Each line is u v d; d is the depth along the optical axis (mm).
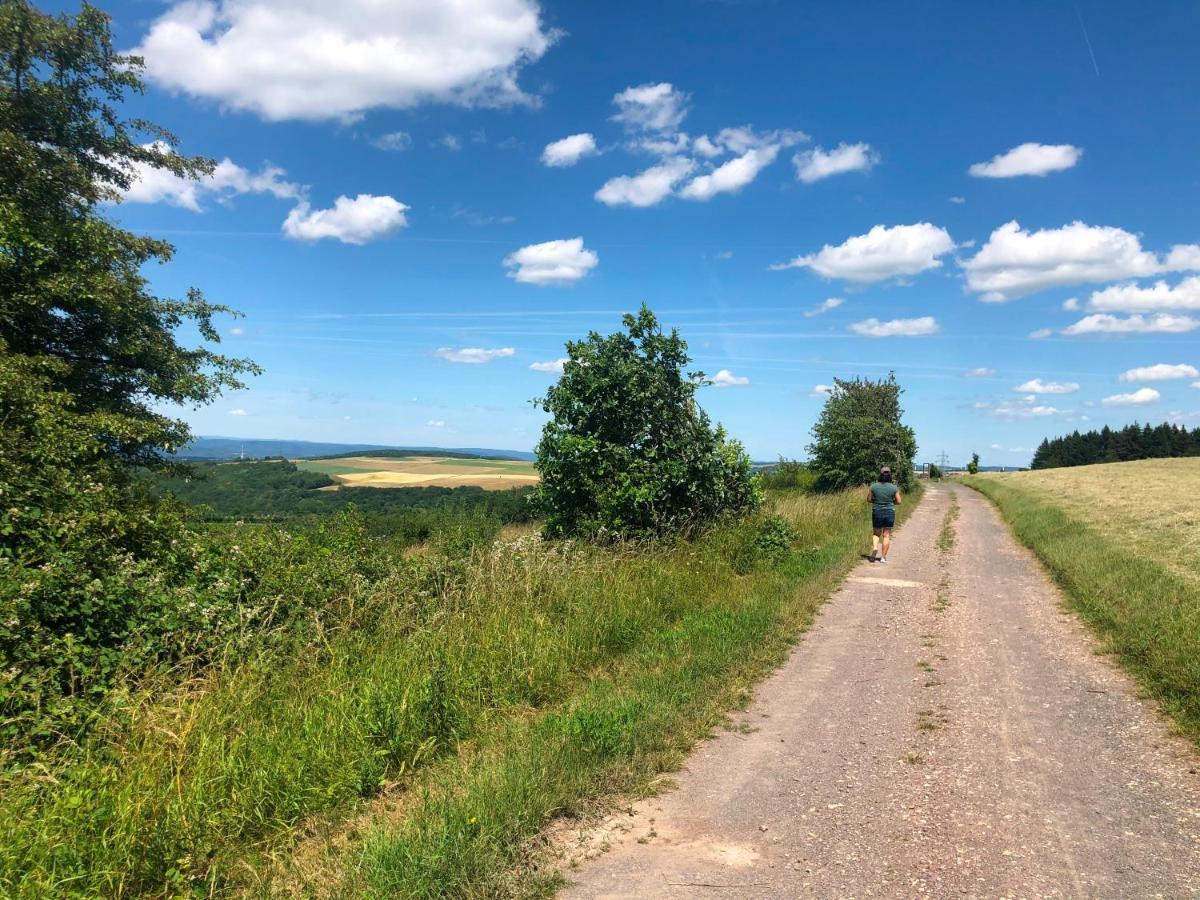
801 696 5867
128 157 16250
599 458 11609
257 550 7461
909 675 6402
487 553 8750
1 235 11461
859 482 30891
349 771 4148
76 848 3188
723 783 4270
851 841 3557
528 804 3785
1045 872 3209
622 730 4766
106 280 13336
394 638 6453
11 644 4742
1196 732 4742
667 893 3141
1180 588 8445
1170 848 3387
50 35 14102
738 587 9562
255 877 3230
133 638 5383
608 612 7434
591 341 12164
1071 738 4820
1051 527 17109
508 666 5883
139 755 3986
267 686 5301
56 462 7965
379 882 3090
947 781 4215
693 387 12508
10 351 12219
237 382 16531
